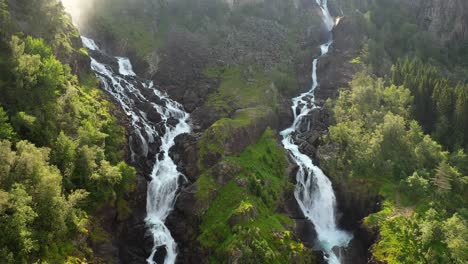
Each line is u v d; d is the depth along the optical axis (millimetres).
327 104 95125
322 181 78438
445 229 62406
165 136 83125
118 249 59719
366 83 97375
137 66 110000
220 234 60562
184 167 75000
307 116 95688
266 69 111688
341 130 83250
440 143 87500
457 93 91000
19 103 59406
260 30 128875
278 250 59562
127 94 90250
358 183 76562
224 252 57031
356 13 135500
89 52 103812
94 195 59250
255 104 95438
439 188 71562
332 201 77375
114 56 114125
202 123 89500
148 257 62219
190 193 67750
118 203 63562
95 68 96125
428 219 65562
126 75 101625
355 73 108562
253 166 74812
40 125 59000
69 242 50906
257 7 141375
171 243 64312
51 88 63969
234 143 79000
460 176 76562
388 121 82750
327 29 142500
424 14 146625
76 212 54812
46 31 77938
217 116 90000
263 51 119812
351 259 67000
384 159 80562
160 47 116938
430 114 93312
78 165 59188
